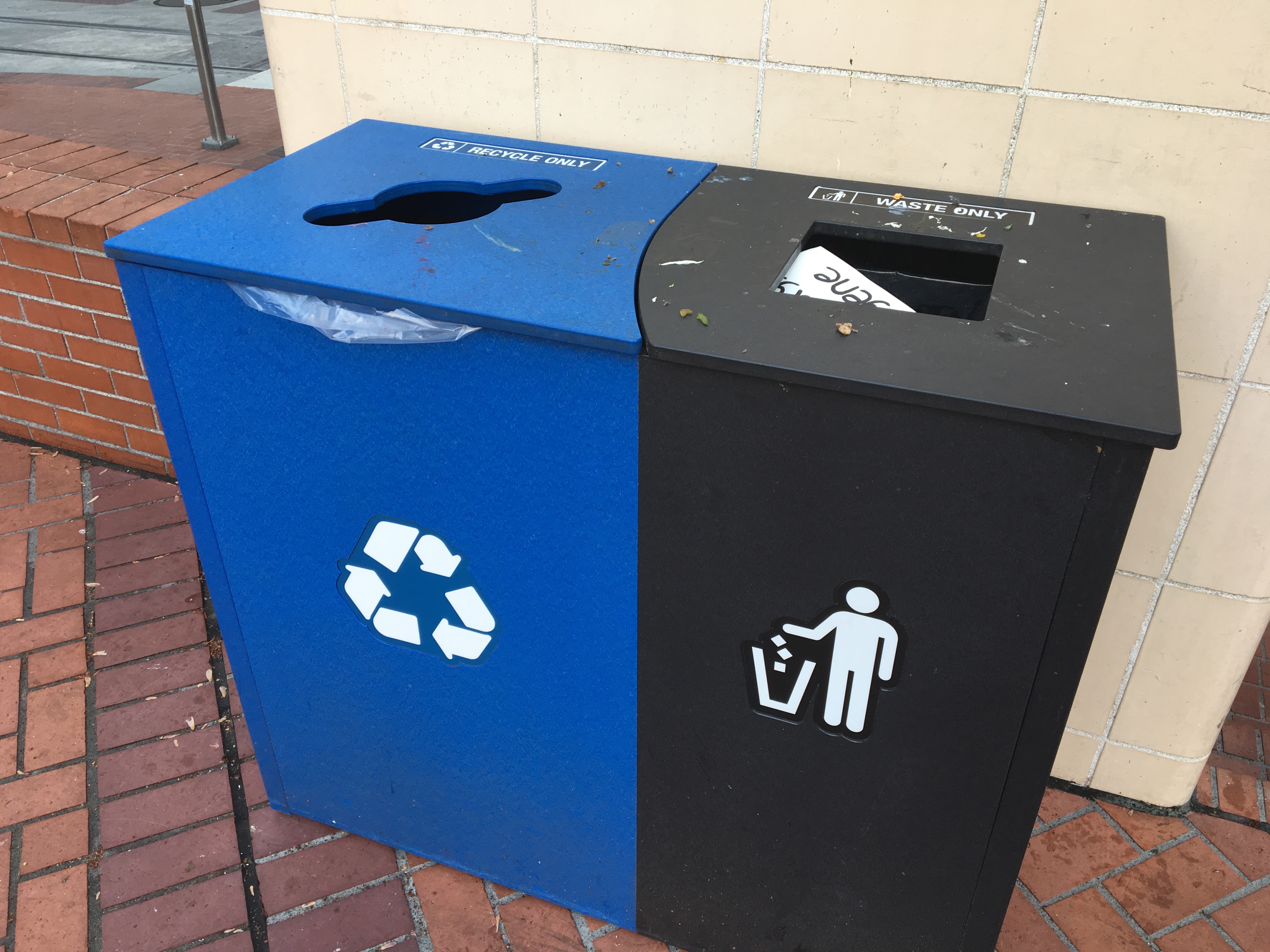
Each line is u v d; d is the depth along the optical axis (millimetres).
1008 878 1202
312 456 1251
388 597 1352
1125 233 1218
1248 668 1854
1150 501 1501
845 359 924
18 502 2545
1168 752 1725
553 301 1036
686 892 1446
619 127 1524
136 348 2383
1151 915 1605
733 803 1304
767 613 1110
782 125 1426
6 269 2387
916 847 1225
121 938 1550
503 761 1444
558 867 1539
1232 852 1718
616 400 1025
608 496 1105
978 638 1025
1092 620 967
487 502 1184
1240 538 1475
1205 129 1212
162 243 1155
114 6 6711
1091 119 1259
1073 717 1776
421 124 1657
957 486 935
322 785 1666
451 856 1641
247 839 1716
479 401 1100
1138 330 979
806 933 1396
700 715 1240
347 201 1296
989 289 1272
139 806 1763
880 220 1253
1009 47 1250
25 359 2568
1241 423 1388
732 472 1021
